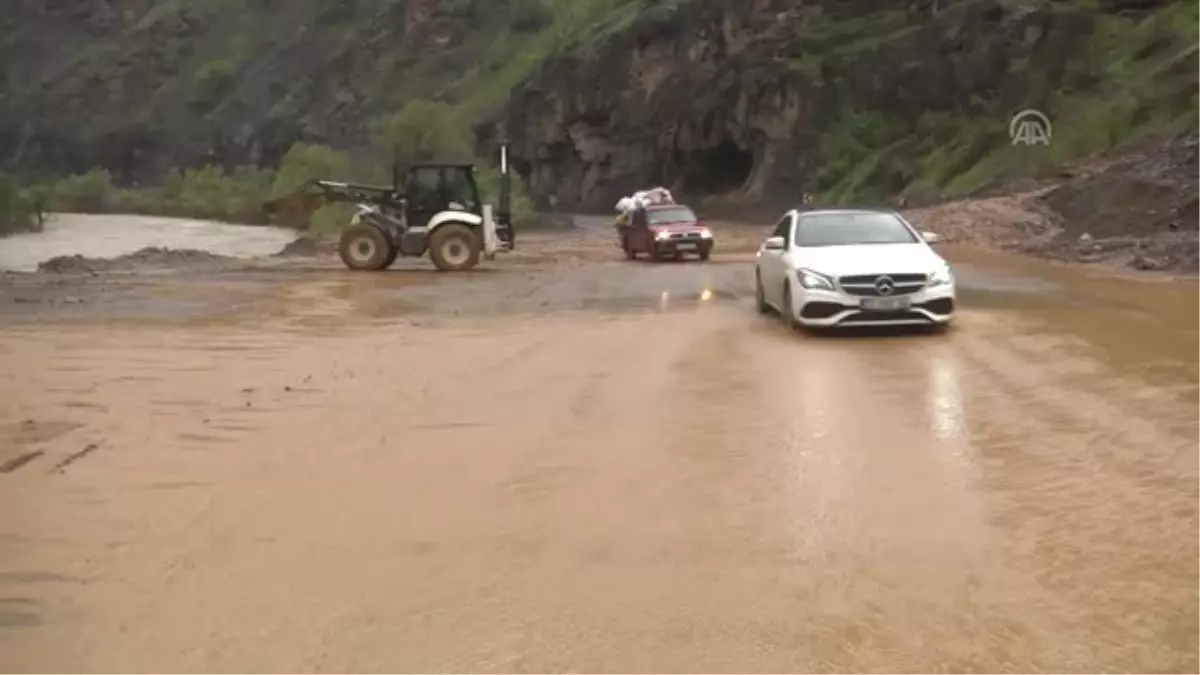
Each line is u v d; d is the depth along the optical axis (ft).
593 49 313.73
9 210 188.75
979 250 103.65
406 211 97.55
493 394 35.24
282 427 30.89
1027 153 169.17
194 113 528.63
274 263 108.58
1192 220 96.07
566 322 54.29
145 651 16.26
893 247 48.11
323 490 24.48
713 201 259.60
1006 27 212.23
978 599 17.66
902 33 238.48
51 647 16.43
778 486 24.14
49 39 622.95
